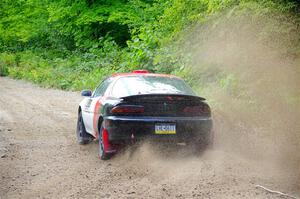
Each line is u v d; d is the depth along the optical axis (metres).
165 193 6.08
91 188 6.47
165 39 16.80
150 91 8.19
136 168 7.45
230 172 7.00
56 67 28.69
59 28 33.06
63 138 10.74
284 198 5.73
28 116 14.50
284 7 12.05
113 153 8.20
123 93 8.20
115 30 31.64
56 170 7.59
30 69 30.44
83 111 9.74
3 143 10.05
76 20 31.23
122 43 32.03
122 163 7.88
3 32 37.59
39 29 35.00
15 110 15.97
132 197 5.97
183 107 7.85
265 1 12.55
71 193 6.27
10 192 6.42
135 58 18.59
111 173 7.25
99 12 30.42
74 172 7.41
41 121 13.45
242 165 7.42
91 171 7.44
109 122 7.73
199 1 15.52
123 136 7.62
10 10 37.75
